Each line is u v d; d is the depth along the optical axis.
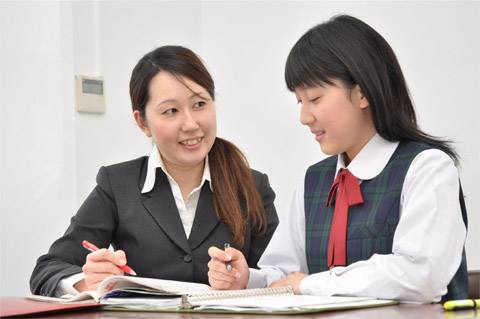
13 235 3.06
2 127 3.08
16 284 3.06
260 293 1.39
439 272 1.32
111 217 1.93
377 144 1.54
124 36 3.02
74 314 1.26
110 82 2.97
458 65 2.52
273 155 3.11
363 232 1.50
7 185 3.07
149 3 3.12
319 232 1.61
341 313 1.13
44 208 2.95
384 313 1.12
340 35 1.48
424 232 1.35
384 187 1.49
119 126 3.00
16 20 3.03
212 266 1.53
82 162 2.88
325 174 1.69
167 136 1.82
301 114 1.52
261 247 1.94
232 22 3.25
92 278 1.54
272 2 3.11
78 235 1.90
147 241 1.87
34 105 2.98
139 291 1.36
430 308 1.20
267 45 3.13
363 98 1.48
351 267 1.41
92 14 2.94
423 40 2.61
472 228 2.47
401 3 2.67
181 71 1.81
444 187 1.40
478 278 1.68
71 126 2.88
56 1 2.89
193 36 3.32
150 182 1.92
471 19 2.48
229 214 1.89
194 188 1.93
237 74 3.23
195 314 1.17
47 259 1.87
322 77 1.47
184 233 1.87
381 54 1.49
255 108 3.17
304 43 1.51
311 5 2.97
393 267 1.34
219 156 1.95
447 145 1.53
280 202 3.08
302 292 1.46
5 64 3.07
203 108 1.83
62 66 2.88
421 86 2.62
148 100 1.84
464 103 2.50
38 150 2.96
